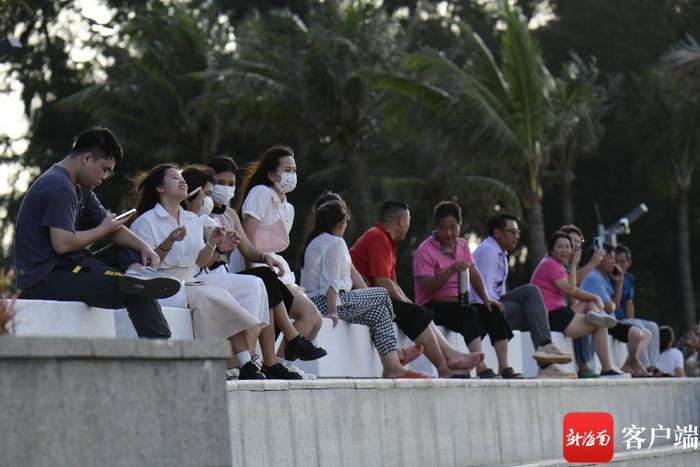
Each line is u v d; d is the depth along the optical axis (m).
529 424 27.56
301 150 77.25
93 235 17.95
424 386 23.14
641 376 38.03
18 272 17.83
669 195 93.00
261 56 74.12
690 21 100.94
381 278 27.16
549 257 35.06
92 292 17.62
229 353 12.84
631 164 95.44
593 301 35.06
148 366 12.00
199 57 79.12
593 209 98.12
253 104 73.94
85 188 18.75
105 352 11.48
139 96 78.56
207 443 12.50
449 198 82.19
